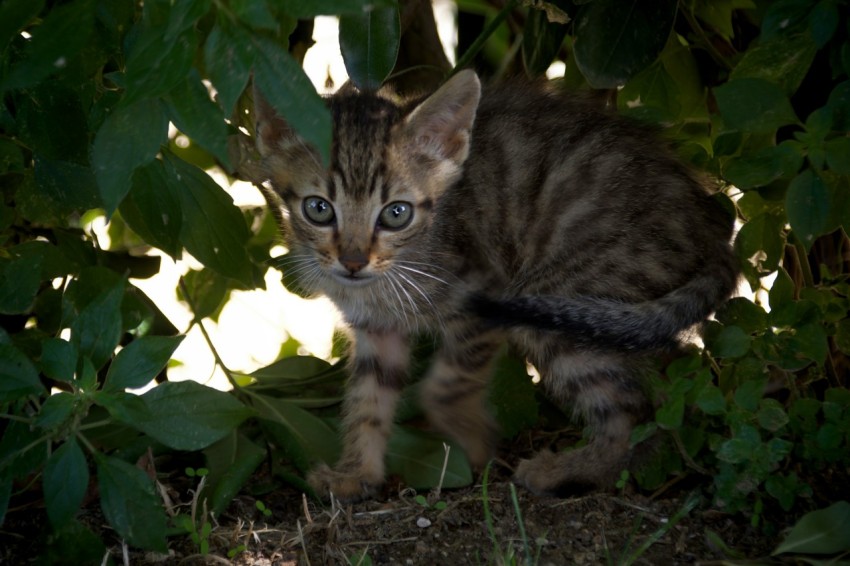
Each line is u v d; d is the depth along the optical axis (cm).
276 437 538
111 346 423
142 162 357
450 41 912
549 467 527
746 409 474
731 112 476
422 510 495
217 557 448
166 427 426
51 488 403
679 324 512
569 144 564
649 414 534
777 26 469
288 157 549
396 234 545
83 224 709
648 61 555
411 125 541
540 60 618
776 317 504
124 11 453
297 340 778
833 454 479
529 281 566
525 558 445
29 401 489
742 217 592
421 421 615
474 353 570
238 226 521
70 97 445
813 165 471
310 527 476
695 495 499
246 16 329
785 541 432
